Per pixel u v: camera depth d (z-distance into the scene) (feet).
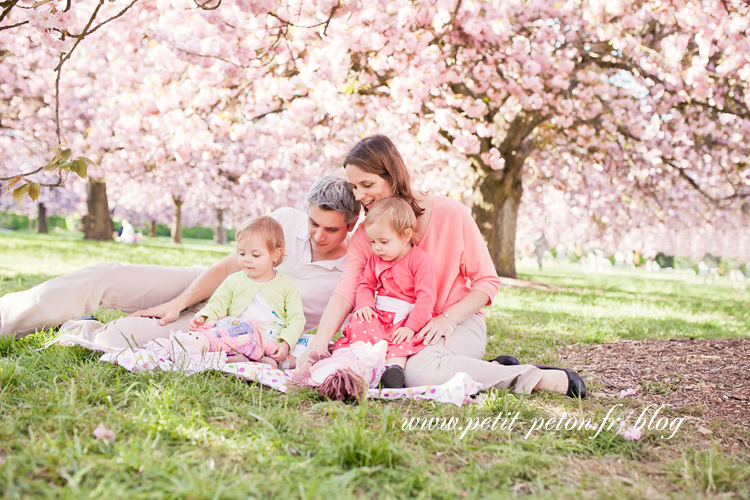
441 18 23.22
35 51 33.83
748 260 71.10
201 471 5.43
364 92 30.53
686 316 23.30
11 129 44.04
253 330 9.51
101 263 10.88
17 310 9.82
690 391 10.13
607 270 90.17
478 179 40.68
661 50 32.71
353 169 9.61
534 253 102.53
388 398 8.38
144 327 9.94
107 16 24.81
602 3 26.12
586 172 50.29
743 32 24.56
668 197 49.98
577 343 15.11
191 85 25.20
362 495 5.30
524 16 33.40
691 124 36.83
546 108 33.76
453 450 6.52
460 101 29.89
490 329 16.55
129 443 5.81
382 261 9.84
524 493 5.60
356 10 19.31
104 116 33.71
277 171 59.57
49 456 5.30
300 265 11.05
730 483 5.99
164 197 86.99
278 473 5.53
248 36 22.02
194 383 7.72
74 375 8.02
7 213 146.72
